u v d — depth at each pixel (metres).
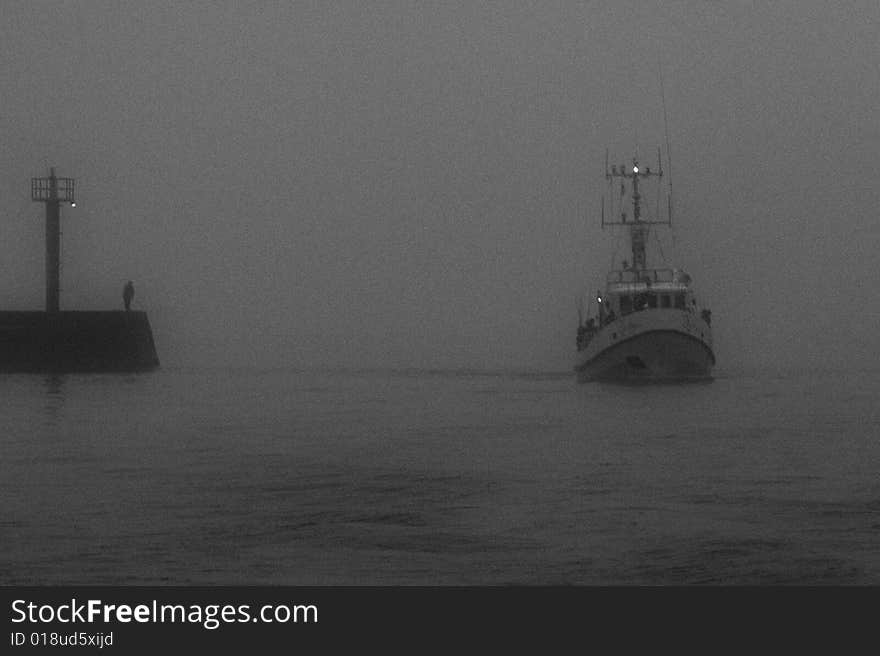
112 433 63.34
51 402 85.50
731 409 76.31
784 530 35.19
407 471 47.75
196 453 54.00
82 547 33.62
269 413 76.38
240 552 33.03
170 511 38.88
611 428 64.62
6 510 39.12
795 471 47.03
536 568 31.25
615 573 30.77
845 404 79.50
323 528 36.00
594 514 37.94
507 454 53.16
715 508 38.81
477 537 34.66
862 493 41.56
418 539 34.47
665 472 46.97
